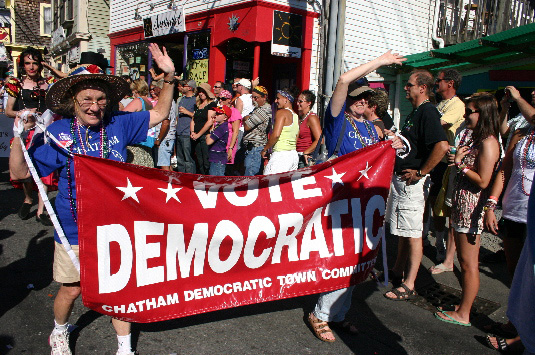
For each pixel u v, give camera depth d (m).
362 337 3.46
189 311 2.87
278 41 9.38
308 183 3.17
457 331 3.61
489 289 4.46
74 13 17.16
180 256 2.80
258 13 9.09
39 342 3.16
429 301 4.14
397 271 4.44
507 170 3.92
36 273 4.31
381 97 4.52
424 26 11.73
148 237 2.69
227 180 2.89
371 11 10.59
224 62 10.44
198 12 10.75
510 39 7.46
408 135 3.97
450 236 4.82
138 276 2.68
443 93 5.20
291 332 3.46
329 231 3.24
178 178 2.74
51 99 2.53
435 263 5.15
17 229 5.54
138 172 2.62
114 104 2.79
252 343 3.27
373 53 10.81
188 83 8.09
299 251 3.17
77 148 2.61
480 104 3.49
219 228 2.89
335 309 3.32
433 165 3.82
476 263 3.61
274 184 3.08
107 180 2.52
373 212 3.38
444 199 4.82
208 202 2.87
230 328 3.47
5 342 3.13
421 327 3.65
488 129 3.44
